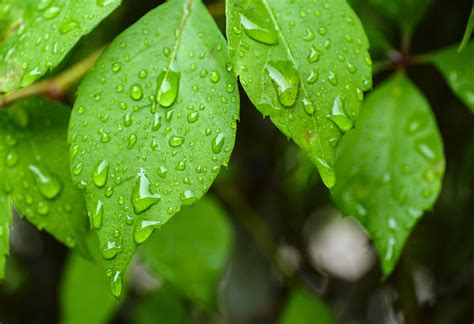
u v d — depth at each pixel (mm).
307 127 357
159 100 362
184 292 488
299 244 689
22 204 406
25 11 377
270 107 357
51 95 431
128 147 360
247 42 360
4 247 402
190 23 370
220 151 357
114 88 365
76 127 363
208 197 496
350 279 703
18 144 408
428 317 562
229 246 490
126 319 680
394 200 421
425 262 620
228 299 654
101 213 356
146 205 355
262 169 645
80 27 366
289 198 651
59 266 776
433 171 422
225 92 362
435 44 531
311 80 360
